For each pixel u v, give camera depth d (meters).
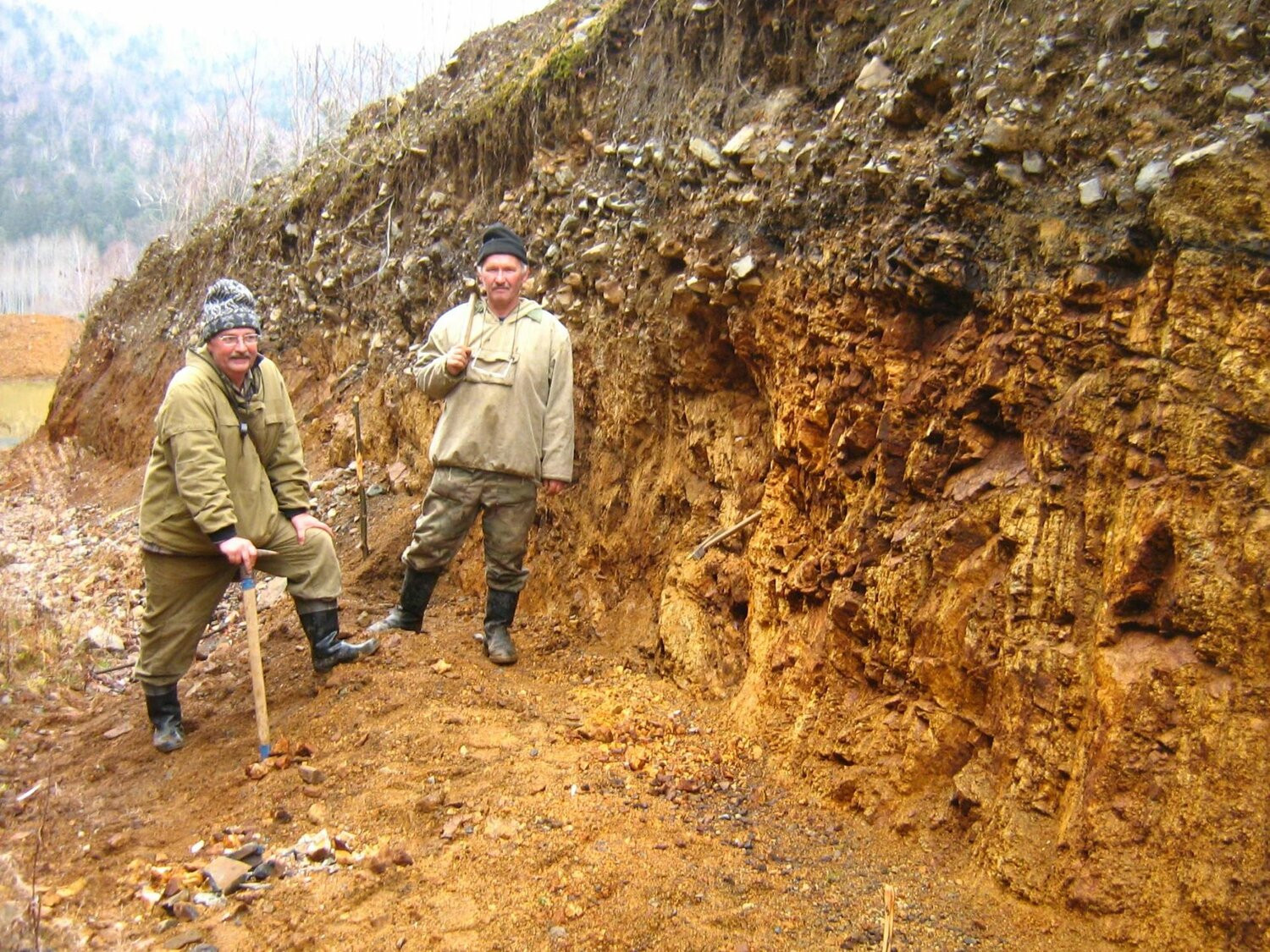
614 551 5.43
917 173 3.69
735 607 4.60
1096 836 2.79
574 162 6.30
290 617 5.79
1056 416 3.12
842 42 4.55
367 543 6.34
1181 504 2.76
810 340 4.15
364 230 8.73
